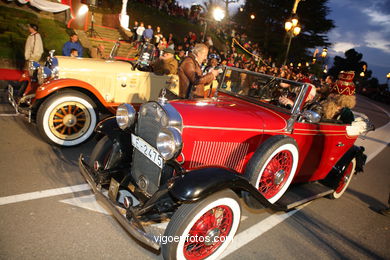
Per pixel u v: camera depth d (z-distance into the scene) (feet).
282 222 11.19
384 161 24.02
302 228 11.06
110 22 58.13
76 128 14.20
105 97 15.29
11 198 9.50
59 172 11.71
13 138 14.16
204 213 7.19
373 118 53.42
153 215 7.73
